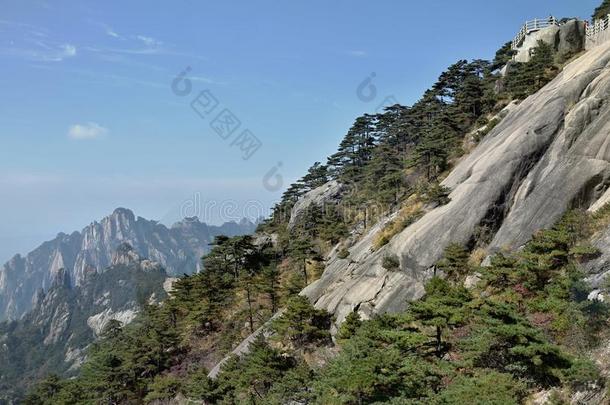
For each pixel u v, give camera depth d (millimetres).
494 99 56469
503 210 30250
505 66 61000
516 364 16438
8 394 162375
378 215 61219
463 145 52031
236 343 52344
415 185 56594
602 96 28062
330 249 66375
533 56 47938
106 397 56281
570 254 22125
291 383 26734
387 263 35312
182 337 60031
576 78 31359
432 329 23172
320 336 36312
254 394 32781
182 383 48969
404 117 80500
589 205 25250
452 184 36375
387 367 17969
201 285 62656
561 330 17750
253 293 60562
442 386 18188
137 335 72062
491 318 17328
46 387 74938
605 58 30625
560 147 28938
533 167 30188
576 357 15492
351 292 37250
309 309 37281
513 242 27344
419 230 33625
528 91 43719
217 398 36188
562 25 48688
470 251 30156
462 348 19344
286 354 36500
